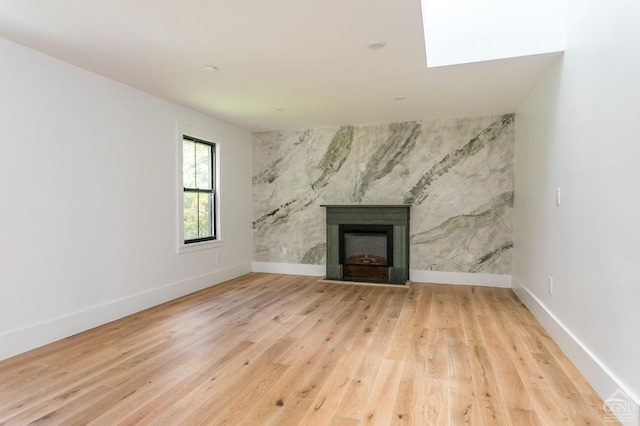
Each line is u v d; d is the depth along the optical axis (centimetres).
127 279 371
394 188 538
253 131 597
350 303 414
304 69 323
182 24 243
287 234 594
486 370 245
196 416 192
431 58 317
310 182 580
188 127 457
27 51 280
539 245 353
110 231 352
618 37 197
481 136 499
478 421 187
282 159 594
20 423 186
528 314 371
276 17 233
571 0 271
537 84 363
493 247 497
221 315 369
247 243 596
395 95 402
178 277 443
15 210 273
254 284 515
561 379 232
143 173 391
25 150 279
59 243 305
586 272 238
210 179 516
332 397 212
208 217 512
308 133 580
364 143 552
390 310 387
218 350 280
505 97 411
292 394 215
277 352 276
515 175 475
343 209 539
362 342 296
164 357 267
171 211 431
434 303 413
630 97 184
